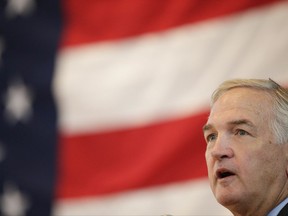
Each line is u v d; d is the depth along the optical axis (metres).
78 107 8.26
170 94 7.82
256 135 4.29
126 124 7.97
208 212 7.44
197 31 7.85
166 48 7.97
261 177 4.24
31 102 8.57
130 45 8.16
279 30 7.46
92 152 8.12
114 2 8.40
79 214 8.05
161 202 7.66
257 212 4.30
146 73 7.99
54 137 8.35
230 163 4.25
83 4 8.58
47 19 8.75
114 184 7.92
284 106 4.34
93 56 8.32
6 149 8.57
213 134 4.41
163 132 7.78
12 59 8.79
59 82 8.42
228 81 4.51
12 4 8.96
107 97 8.12
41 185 8.34
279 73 7.33
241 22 7.65
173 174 7.65
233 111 4.34
